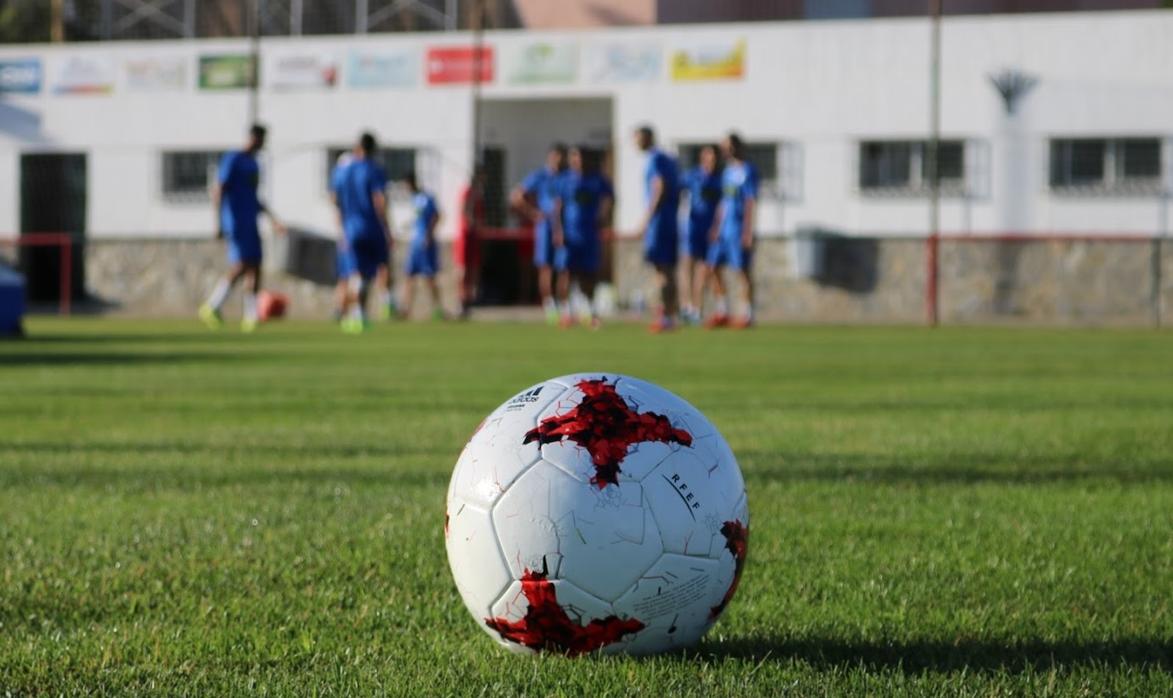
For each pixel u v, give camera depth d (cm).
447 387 1252
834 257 3195
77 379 1362
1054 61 3244
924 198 3303
